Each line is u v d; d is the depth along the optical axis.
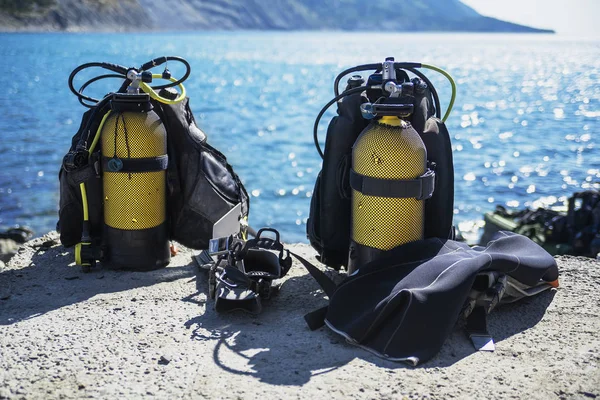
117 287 3.83
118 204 3.94
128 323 3.33
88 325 3.30
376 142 3.30
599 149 26.48
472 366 2.88
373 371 2.82
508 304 3.54
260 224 14.94
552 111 42.28
